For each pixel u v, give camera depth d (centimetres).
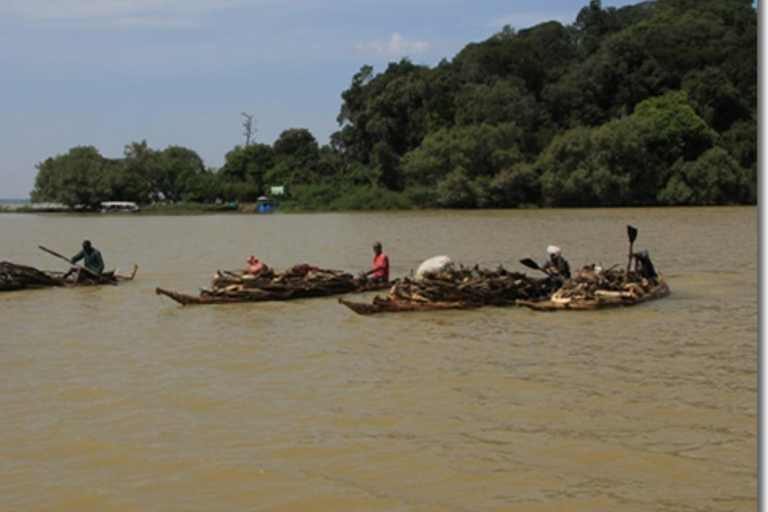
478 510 808
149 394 1221
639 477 880
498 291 1980
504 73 11256
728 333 1622
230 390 1238
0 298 2225
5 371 1379
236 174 12475
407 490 858
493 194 9262
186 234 5597
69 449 988
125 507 828
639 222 5938
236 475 902
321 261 3312
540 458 938
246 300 2102
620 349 1483
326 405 1150
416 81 11144
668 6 12612
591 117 10231
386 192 10094
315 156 12400
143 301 2158
